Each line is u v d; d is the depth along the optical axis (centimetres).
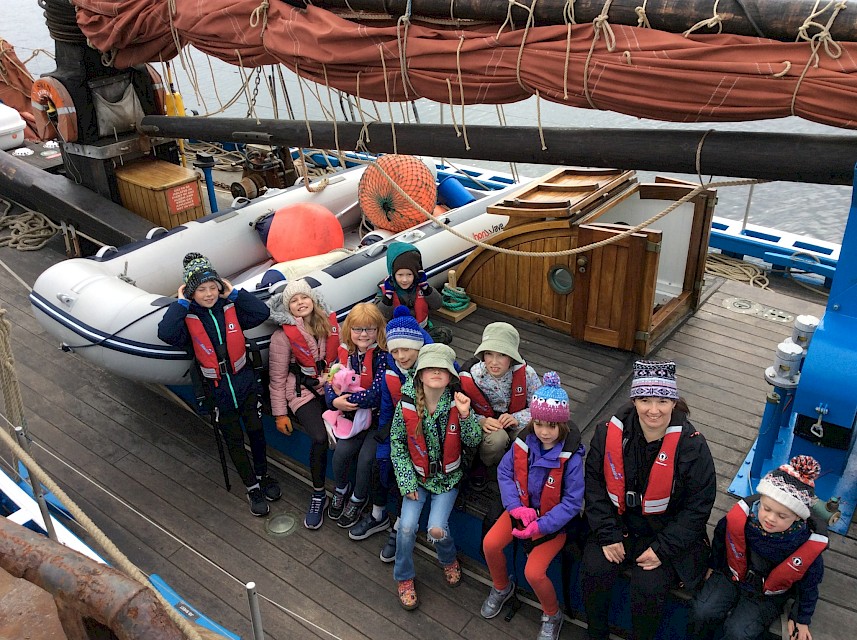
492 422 315
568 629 313
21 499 274
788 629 256
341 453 346
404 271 387
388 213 525
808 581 243
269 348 374
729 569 262
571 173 484
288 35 339
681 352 439
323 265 457
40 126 549
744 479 334
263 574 344
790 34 230
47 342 509
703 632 263
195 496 389
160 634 84
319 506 369
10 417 234
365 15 319
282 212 504
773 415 304
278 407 370
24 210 673
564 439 279
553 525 279
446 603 328
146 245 478
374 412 342
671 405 247
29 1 1947
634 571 268
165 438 428
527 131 298
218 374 347
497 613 321
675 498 260
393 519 369
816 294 556
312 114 838
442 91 305
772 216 830
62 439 426
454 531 347
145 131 508
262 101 922
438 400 300
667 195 454
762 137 251
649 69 250
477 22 290
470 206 537
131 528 369
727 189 891
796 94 232
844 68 223
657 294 489
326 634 315
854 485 312
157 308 385
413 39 300
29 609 90
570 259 427
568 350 435
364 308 329
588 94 267
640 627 271
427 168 529
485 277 473
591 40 261
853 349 274
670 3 244
